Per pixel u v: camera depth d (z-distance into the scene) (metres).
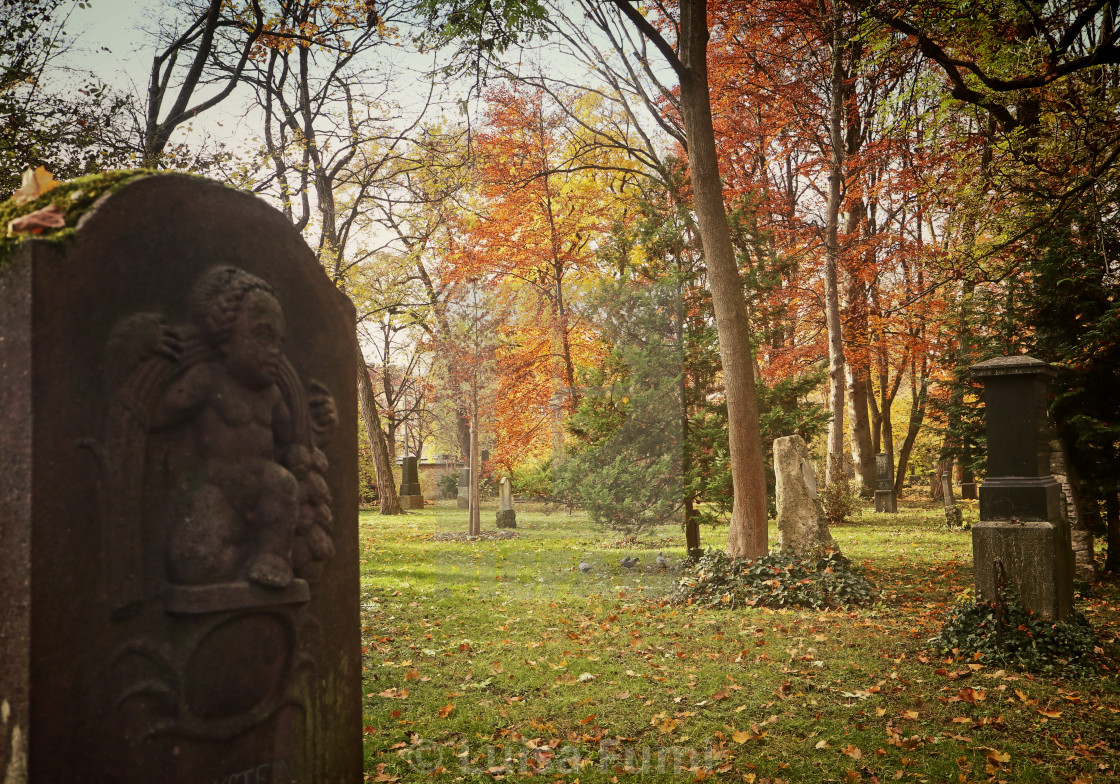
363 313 20.30
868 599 7.77
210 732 1.98
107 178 1.94
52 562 1.70
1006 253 11.36
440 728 4.32
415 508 26.39
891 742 4.04
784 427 11.27
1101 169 9.03
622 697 4.82
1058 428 8.92
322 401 2.36
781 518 9.47
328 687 2.33
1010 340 10.09
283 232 2.31
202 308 2.01
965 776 3.63
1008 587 5.80
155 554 1.89
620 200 16.48
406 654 5.84
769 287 13.20
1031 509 5.84
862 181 19.89
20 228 1.76
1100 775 3.61
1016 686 4.91
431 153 14.91
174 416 1.93
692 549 9.12
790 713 4.53
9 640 1.68
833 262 17.84
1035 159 10.07
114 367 1.83
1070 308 9.13
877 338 21.44
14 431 1.70
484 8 8.45
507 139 16.39
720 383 10.23
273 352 2.10
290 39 12.96
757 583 7.87
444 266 17.50
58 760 1.69
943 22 9.21
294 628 2.21
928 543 12.73
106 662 1.78
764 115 19.94
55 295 1.73
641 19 8.55
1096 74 10.18
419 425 30.70
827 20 15.74
